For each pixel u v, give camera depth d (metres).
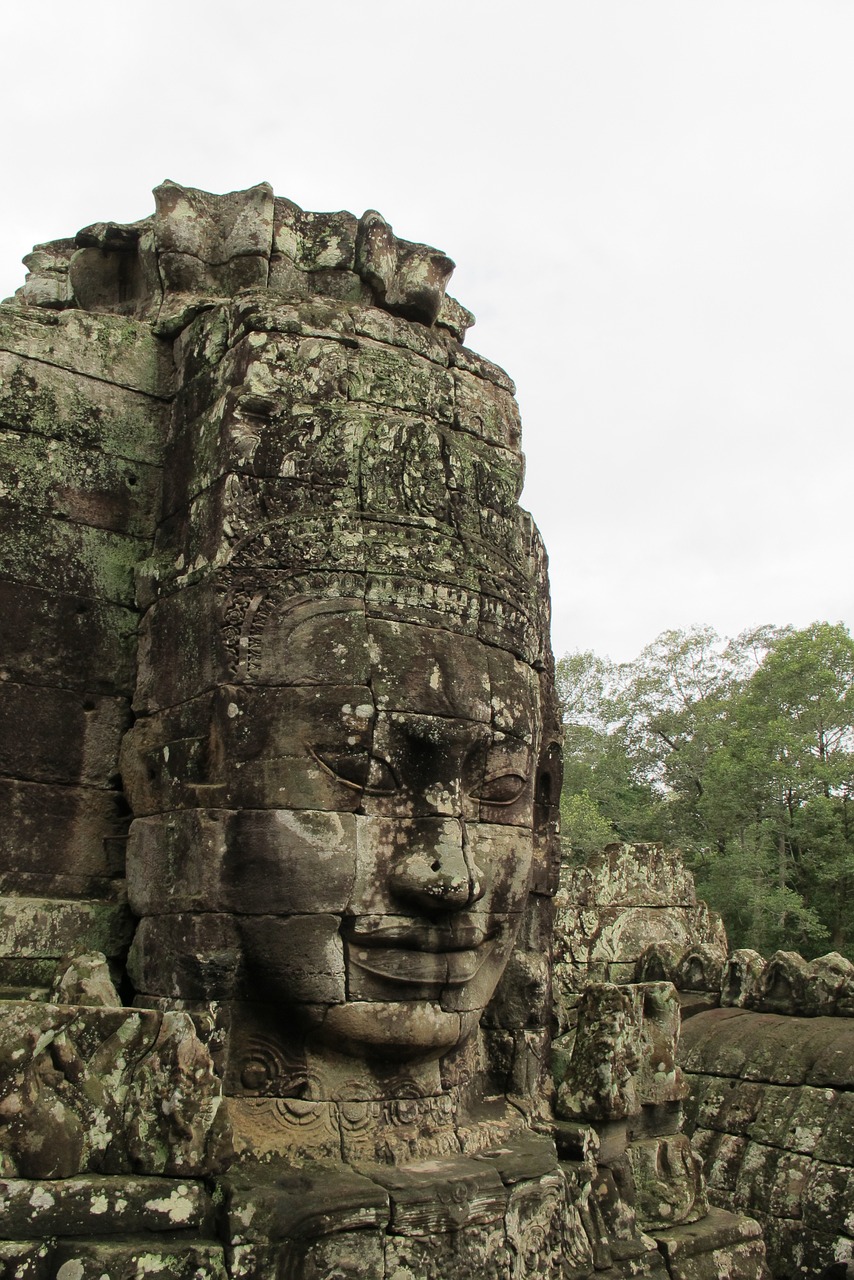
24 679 5.21
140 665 5.43
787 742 28.72
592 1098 5.89
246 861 4.55
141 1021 3.98
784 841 28.64
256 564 4.80
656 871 12.91
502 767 5.07
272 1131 4.54
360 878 4.55
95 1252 3.58
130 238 6.53
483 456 5.57
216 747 4.71
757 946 26.55
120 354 5.87
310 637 4.70
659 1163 6.21
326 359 5.29
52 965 4.93
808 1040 7.87
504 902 5.04
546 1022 6.09
